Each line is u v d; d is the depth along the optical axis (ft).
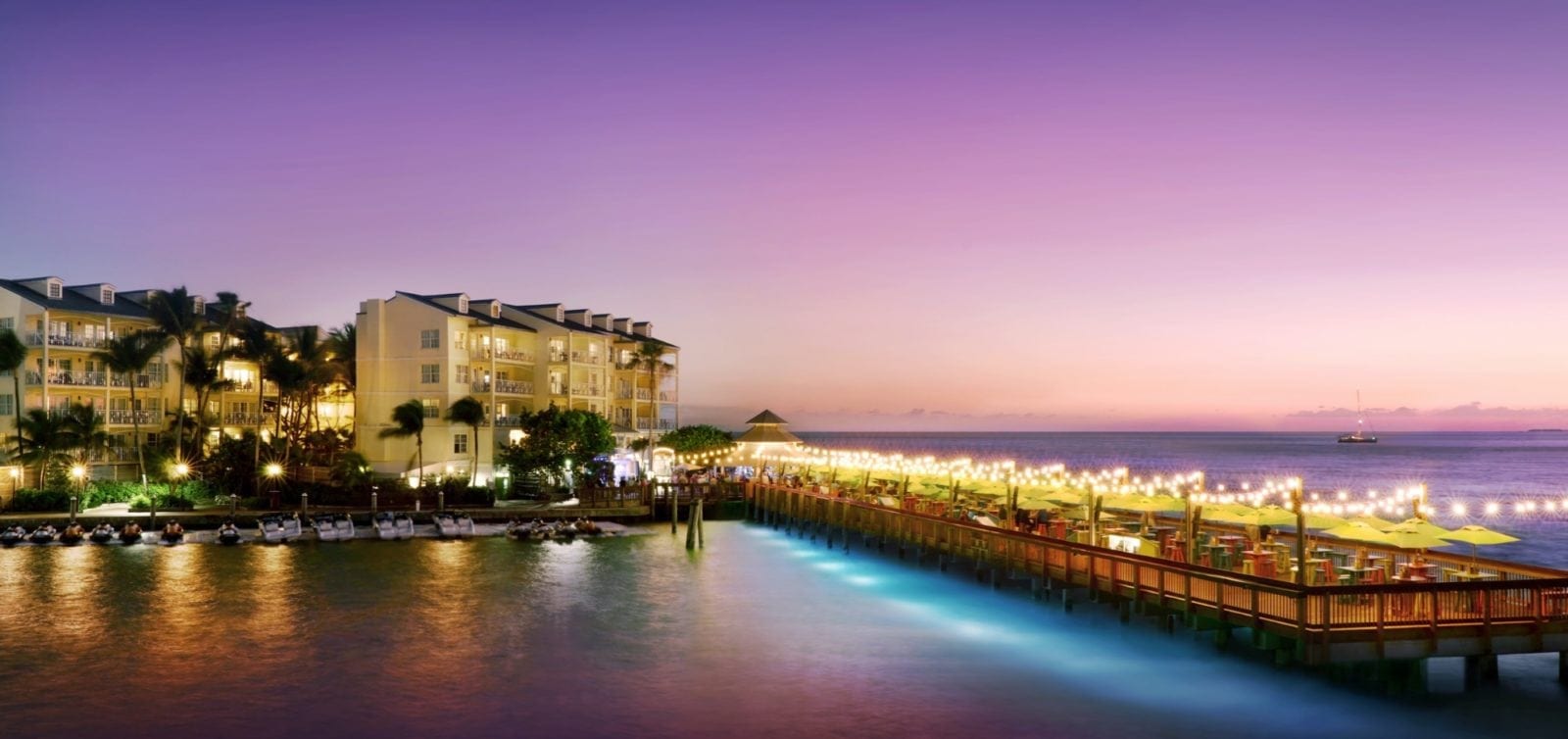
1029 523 161.17
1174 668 112.37
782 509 240.53
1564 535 251.60
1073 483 180.55
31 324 267.39
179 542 210.79
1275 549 126.00
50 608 147.23
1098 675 110.52
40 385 265.34
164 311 273.13
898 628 133.69
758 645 125.80
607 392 347.77
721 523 257.55
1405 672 100.73
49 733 94.68
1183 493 140.26
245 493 253.03
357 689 107.96
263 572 178.50
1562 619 96.94
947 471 199.21
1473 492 425.28
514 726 96.68
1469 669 103.35
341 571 180.04
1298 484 98.99
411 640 128.77
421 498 247.70
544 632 132.87
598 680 111.34
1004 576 148.25
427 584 167.63
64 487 239.91
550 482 273.75
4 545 204.85
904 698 104.42
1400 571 114.83
